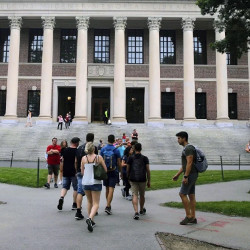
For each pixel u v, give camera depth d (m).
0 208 9.93
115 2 40.09
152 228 7.71
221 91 39.31
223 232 7.39
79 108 38.53
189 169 7.92
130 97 43.72
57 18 40.56
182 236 7.05
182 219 8.66
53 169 14.43
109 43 43.84
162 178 16.44
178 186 14.68
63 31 43.91
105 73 42.59
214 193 12.84
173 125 39.22
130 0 40.06
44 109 38.66
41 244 6.43
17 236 6.98
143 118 43.41
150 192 13.25
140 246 6.32
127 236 7.00
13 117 38.94
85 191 8.23
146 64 43.19
